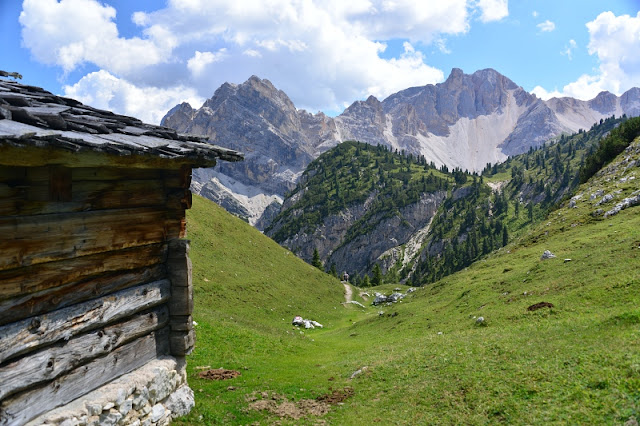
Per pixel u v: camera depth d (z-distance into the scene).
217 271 61.16
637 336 16.94
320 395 19.98
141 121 14.70
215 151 13.47
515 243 69.19
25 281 9.07
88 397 10.55
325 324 62.00
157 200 13.37
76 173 10.50
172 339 14.10
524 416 13.95
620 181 69.06
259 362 26.42
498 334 25.16
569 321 23.61
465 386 17.67
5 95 9.97
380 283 168.00
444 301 48.34
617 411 12.19
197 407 15.52
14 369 8.66
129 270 12.24
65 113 10.81
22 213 9.16
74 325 10.14
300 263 93.31
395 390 19.58
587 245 45.12
